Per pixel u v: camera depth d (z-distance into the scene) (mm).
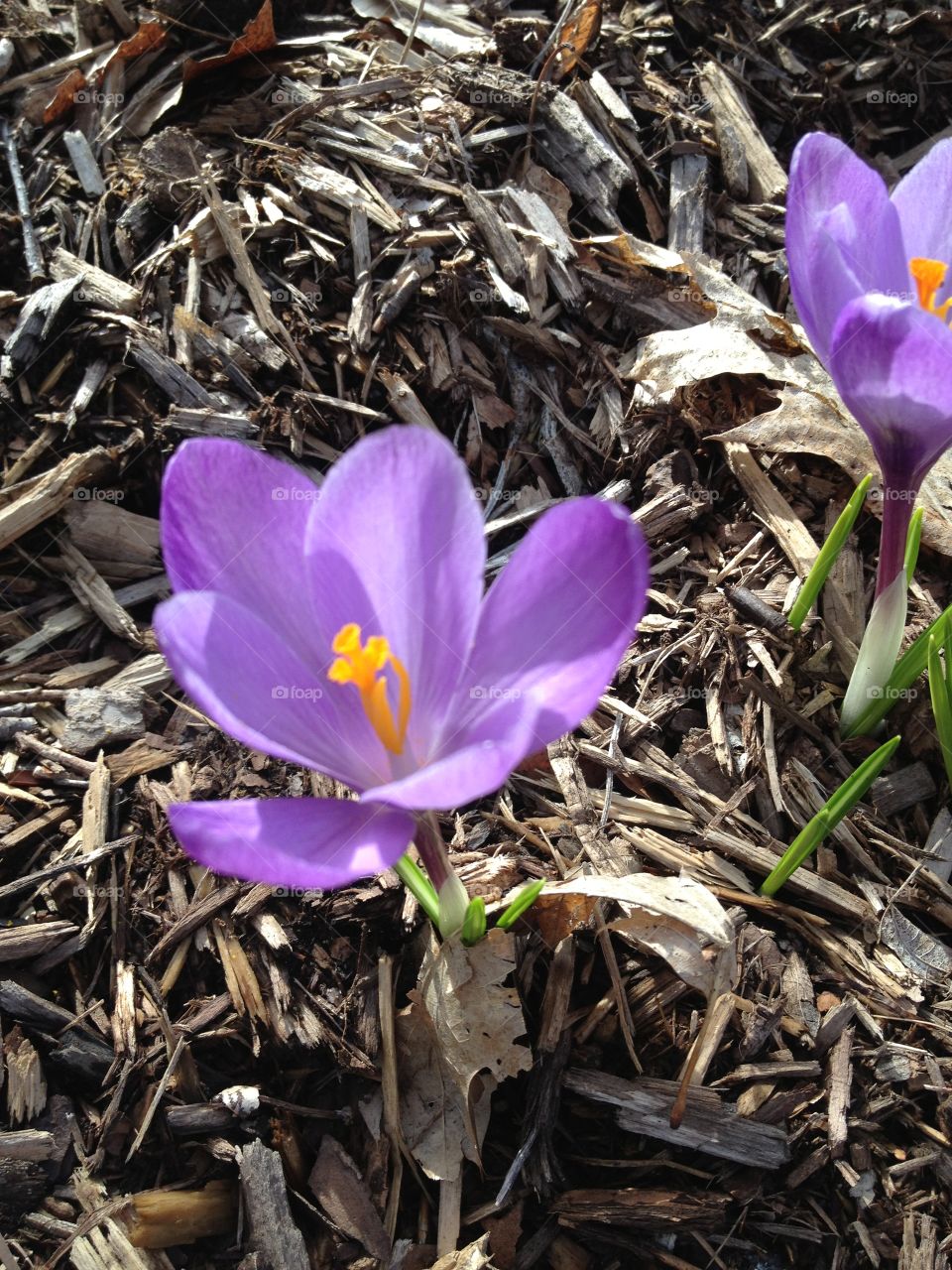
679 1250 196
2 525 254
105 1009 208
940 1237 195
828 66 340
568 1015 205
